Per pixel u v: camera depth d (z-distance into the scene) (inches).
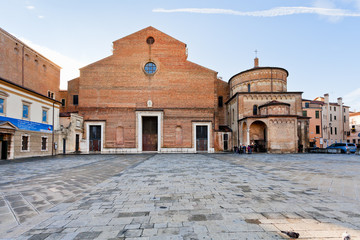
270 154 1203.9
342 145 1418.6
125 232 163.8
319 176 412.8
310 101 2062.0
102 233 162.7
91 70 1465.3
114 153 1352.1
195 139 1456.7
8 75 908.6
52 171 505.4
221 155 1133.1
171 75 1502.2
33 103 989.2
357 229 166.7
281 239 150.3
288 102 1473.9
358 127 2527.1
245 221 183.6
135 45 1507.1
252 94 1465.3
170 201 244.5
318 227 170.7
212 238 152.2
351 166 586.9
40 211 218.4
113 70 1475.1
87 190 307.4
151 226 174.7
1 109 810.2
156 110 1432.1
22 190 309.9
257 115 1339.8
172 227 172.4
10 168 565.0
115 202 243.0
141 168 548.1
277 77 1544.0
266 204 231.5
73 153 1291.8
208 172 468.4
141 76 1487.5
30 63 1048.2
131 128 1430.9
